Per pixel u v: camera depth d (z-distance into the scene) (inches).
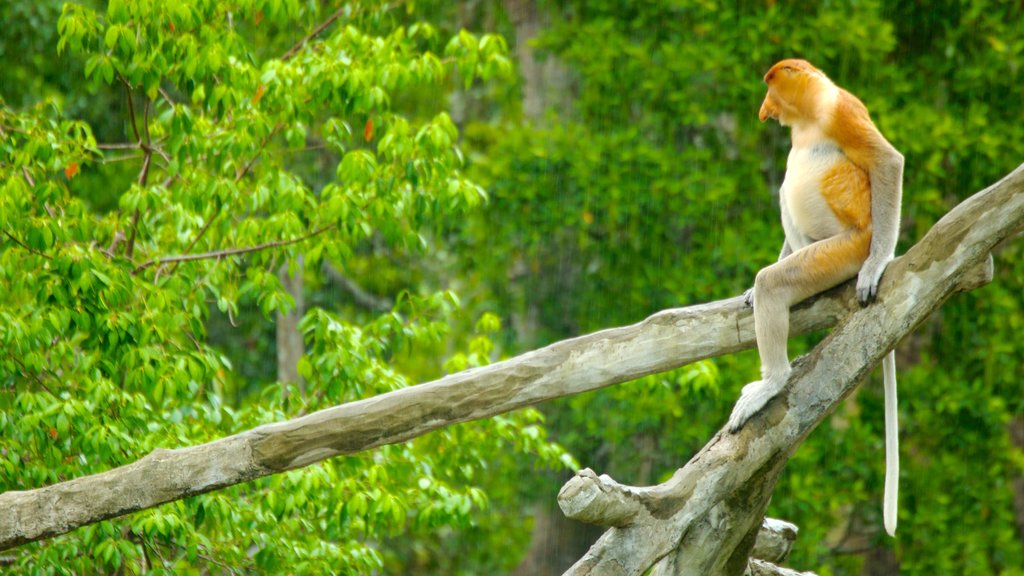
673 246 761.6
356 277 1009.5
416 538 928.9
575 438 749.9
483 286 885.2
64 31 442.6
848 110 333.1
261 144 464.4
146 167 471.8
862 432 704.4
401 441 317.1
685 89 738.8
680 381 517.0
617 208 737.0
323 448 314.0
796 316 329.7
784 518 701.3
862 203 330.3
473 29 964.6
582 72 757.9
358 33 481.1
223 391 652.1
